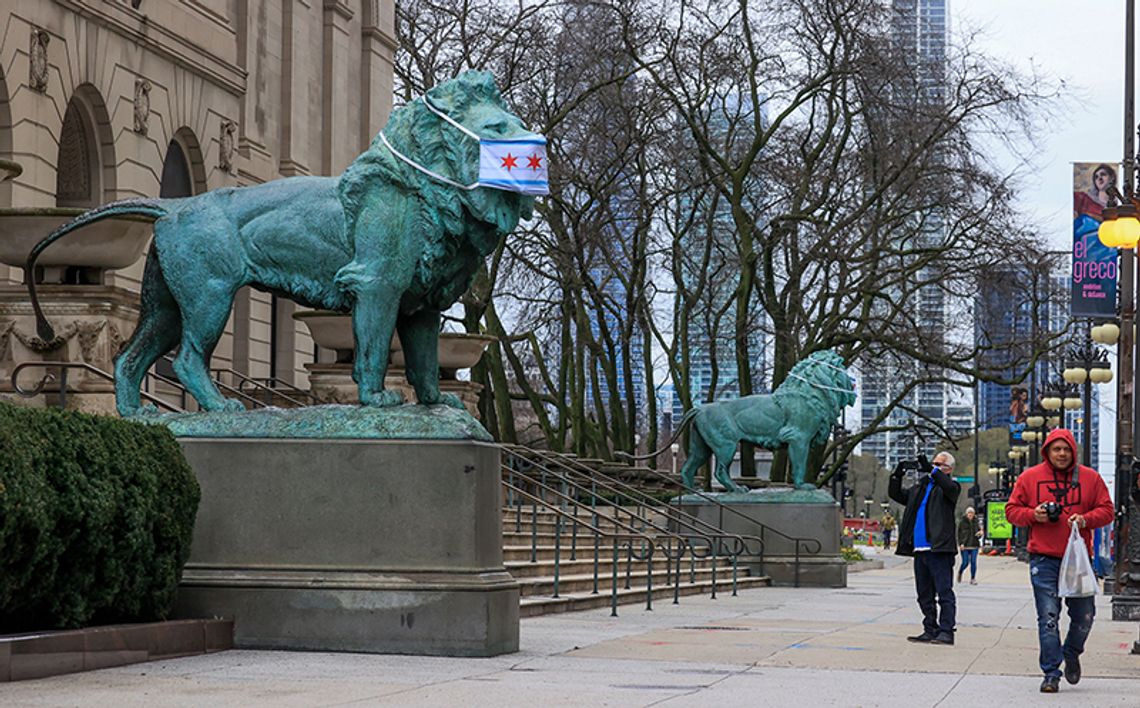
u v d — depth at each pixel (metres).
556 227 42.06
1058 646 12.16
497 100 13.90
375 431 13.54
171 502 12.84
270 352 32.25
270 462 13.65
